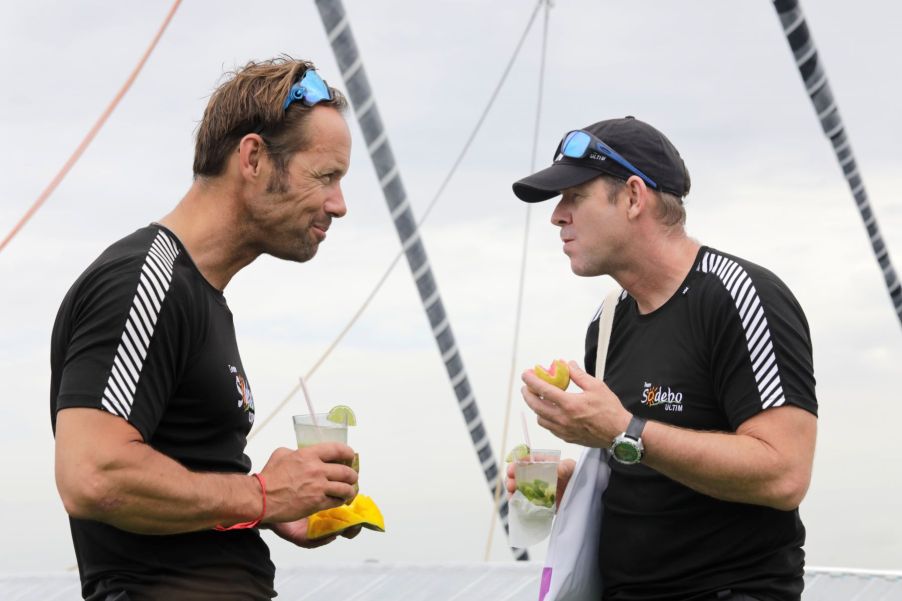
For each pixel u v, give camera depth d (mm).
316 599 4531
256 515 2570
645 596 3113
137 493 2391
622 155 3111
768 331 2861
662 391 3055
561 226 3234
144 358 2441
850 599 4449
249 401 2785
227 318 2746
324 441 2779
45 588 4891
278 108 2678
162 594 2611
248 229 2740
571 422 2875
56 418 2496
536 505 3215
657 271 3119
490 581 4641
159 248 2555
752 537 2971
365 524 2979
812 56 9703
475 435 9672
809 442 2848
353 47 8562
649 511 3084
